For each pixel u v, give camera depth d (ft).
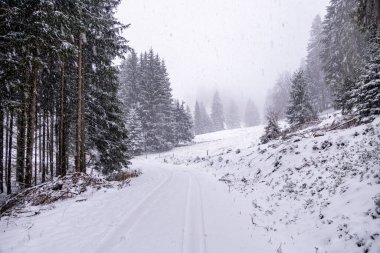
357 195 25.54
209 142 177.47
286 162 47.32
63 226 27.40
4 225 28.53
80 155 58.95
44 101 63.26
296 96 101.65
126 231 25.94
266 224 29.58
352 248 20.02
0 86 38.78
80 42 55.57
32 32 39.96
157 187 51.24
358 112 47.93
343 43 102.06
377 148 31.55
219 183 58.18
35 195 39.32
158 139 170.50
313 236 24.13
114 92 68.18
